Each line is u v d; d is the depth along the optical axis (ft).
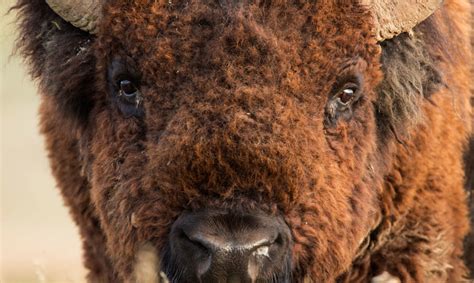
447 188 82.48
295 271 70.90
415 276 81.10
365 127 74.54
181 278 68.33
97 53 73.77
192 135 67.72
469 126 86.33
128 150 72.18
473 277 87.76
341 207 72.18
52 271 121.49
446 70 79.10
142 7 71.41
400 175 79.97
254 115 67.87
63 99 76.95
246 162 66.74
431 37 77.46
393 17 74.38
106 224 75.00
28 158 378.94
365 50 72.84
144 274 71.26
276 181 67.41
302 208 69.67
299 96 69.87
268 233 66.54
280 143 67.72
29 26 77.71
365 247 80.23
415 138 79.61
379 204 80.02
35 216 301.63
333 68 71.15
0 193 333.42
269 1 70.33
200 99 68.49
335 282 80.28
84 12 73.92
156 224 69.82
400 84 75.92
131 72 71.67
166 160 68.59
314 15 70.64
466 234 85.97
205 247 65.62
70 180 84.69
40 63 77.71
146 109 70.90
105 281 84.99
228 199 67.10
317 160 69.97
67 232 275.59
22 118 429.38
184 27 70.03
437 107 80.79
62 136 84.38
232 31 69.05
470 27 87.25
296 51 69.87
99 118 75.00
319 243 70.59
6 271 195.31
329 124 72.08
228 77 68.33
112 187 73.51
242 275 65.26
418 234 81.30
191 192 67.56
